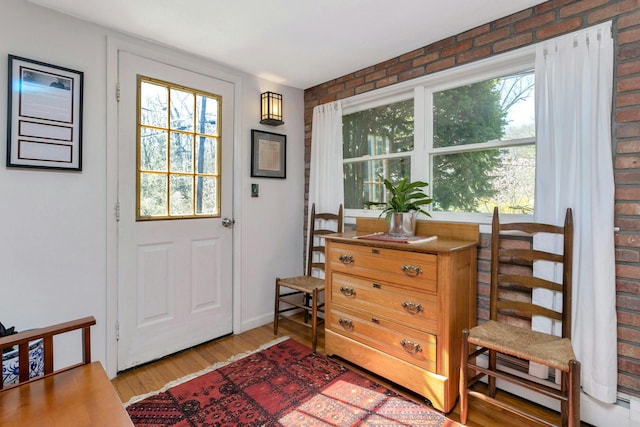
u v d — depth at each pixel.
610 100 1.51
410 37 2.10
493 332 1.58
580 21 1.61
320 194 2.90
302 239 3.18
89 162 1.91
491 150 2.01
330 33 2.04
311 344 2.47
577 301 1.60
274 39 2.12
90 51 1.91
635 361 1.47
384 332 1.92
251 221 2.76
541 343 1.46
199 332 2.44
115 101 2.00
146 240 2.16
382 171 2.60
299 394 1.82
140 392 1.83
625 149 1.49
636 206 1.46
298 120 3.12
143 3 1.71
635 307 1.46
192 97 2.37
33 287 1.74
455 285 1.71
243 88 2.68
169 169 2.27
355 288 2.09
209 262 2.50
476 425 1.58
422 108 2.29
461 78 2.12
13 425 0.93
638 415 1.44
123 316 2.06
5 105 1.64
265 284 2.88
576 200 1.60
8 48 1.64
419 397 1.81
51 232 1.79
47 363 1.18
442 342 1.67
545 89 1.70
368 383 1.94
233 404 1.72
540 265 1.71
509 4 1.73
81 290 1.90
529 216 1.85
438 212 2.22
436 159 2.27
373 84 2.54
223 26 1.96
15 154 1.66
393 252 1.88
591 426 1.57
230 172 2.62
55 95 1.78
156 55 2.18
